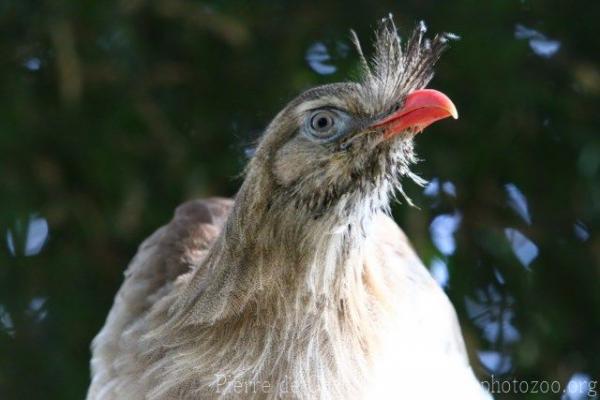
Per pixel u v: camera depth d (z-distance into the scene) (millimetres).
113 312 7750
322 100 6301
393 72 6367
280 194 6309
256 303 6414
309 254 6316
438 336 7426
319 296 6359
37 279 10875
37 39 10898
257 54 10891
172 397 6562
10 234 10633
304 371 6398
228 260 6453
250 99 10875
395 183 6512
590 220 10797
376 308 6629
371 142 6246
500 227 10750
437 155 10484
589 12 10891
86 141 10586
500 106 10570
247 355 6445
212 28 10516
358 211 6375
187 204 8594
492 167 10828
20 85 10664
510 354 10633
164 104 10922
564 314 10773
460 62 10461
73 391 10562
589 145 10344
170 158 10562
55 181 10664
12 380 10797
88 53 10578
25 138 10562
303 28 10859
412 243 10094
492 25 10516
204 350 6535
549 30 10922
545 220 11000
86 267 10844
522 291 10664
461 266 10562
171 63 11070
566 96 10750
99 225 10609
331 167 6266
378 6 10875
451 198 10781
